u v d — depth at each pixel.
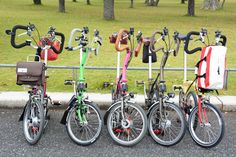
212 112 5.21
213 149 4.86
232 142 5.10
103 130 5.41
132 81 7.81
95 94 6.91
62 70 8.85
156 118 5.04
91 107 4.88
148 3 39.50
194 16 25.03
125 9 31.66
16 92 6.94
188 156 4.64
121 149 4.81
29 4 30.77
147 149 4.82
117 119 4.99
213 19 23.20
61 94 6.85
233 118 6.14
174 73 8.70
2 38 13.31
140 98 6.60
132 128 4.99
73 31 4.81
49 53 5.64
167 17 23.80
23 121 5.06
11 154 4.60
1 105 6.47
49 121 5.82
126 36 5.01
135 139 4.83
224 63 4.65
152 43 4.99
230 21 22.05
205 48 4.73
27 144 4.91
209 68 4.62
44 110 5.14
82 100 4.89
